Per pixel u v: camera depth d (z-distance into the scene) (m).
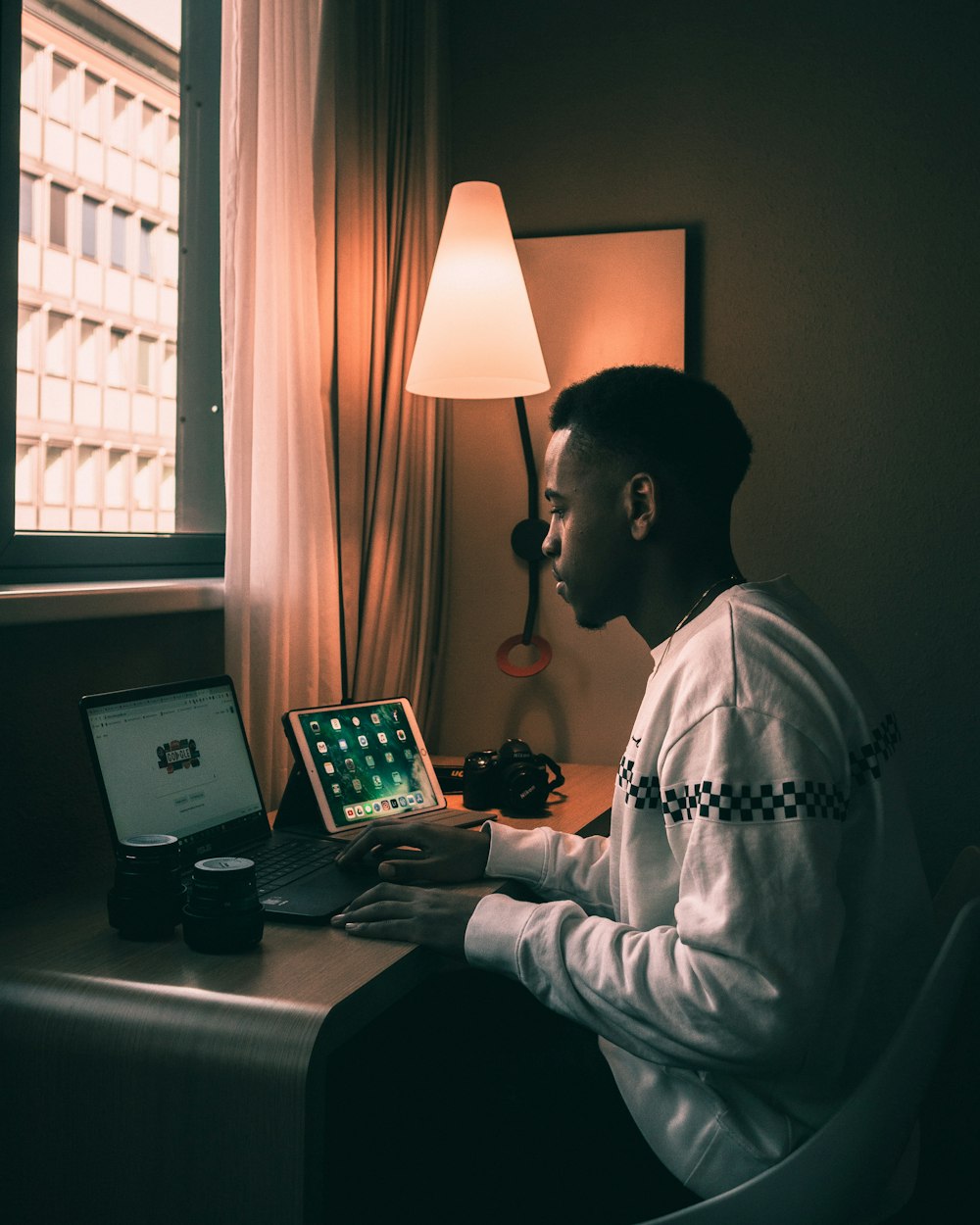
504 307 1.93
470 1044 1.66
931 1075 0.91
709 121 2.27
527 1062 1.30
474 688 2.30
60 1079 0.98
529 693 2.27
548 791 1.71
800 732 0.94
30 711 1.32
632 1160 1.07
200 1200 0.93
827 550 2.25
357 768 1.60
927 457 2.20
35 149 1.62
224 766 1.44
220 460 1.99
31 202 1.61
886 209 2.20
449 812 1.67
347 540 1.92
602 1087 1.22
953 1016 0.92
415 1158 1.31
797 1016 0.87
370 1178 1.48
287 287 1.73
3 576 1.49
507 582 2.28
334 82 1.84
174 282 1.93
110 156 1.77
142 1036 0.95
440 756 2.29
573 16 2.33
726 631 1.00
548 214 2.35
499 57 2.37
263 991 0.97
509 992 1.64
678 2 2.28
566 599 1.19
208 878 1.07
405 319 2.11
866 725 0.99
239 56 1.65
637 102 2.30
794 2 2.23
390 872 1.27
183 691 1.41
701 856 0.93
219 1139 0.92
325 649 1.82
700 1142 0.99
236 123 1.65
